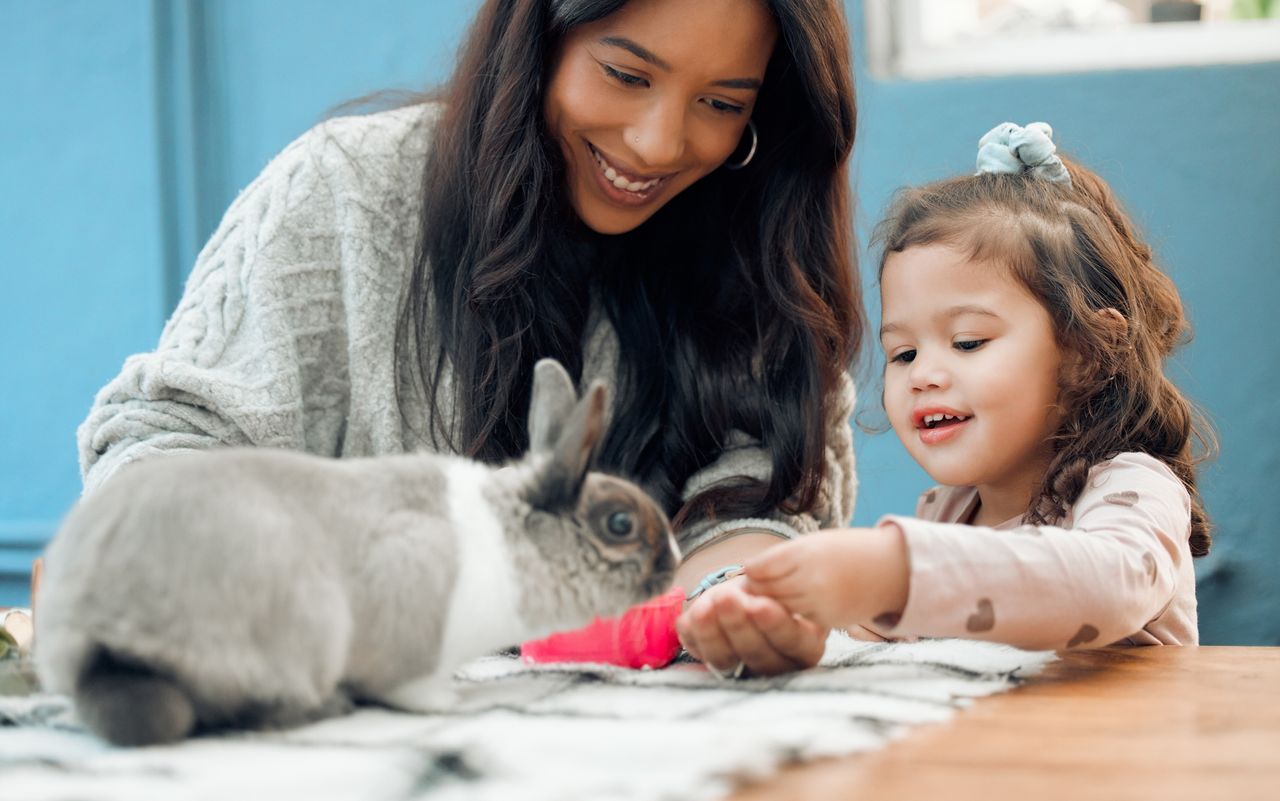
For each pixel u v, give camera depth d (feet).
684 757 2.73
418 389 6.08
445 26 9.69
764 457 6.13
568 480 3.45
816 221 6.20
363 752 2.79
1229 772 2.74
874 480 9.22
